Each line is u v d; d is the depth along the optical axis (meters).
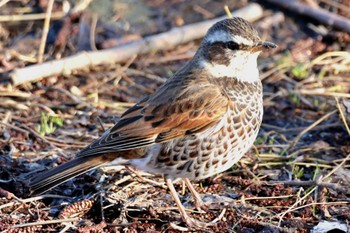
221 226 11.20
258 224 11.20
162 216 11.41
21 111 14.80
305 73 16.53
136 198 11.77
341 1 19.58
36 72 15.73
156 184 12.30
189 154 11.08
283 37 18.28
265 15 18.98
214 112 11.02
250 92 11.37
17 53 16.88
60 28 17.84
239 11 18.70
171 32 17.69
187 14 18.98
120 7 18.88
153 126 11.02
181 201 11.95
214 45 11.54
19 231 11.02
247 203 11.89
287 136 14.21
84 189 12.18
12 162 12.83
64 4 18.53
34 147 13.44
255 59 11.55
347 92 15.74
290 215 11.55
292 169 12.85
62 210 11.44
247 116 11.26
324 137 14.07
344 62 17.05
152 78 16.45
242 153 11.44
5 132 13.83
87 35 17.70
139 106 11.29
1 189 11.81
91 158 11.10
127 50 17.05
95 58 16.55
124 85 16.14
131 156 11.16
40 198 11.88
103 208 11.53
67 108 14.98
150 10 19.08
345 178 12.56
